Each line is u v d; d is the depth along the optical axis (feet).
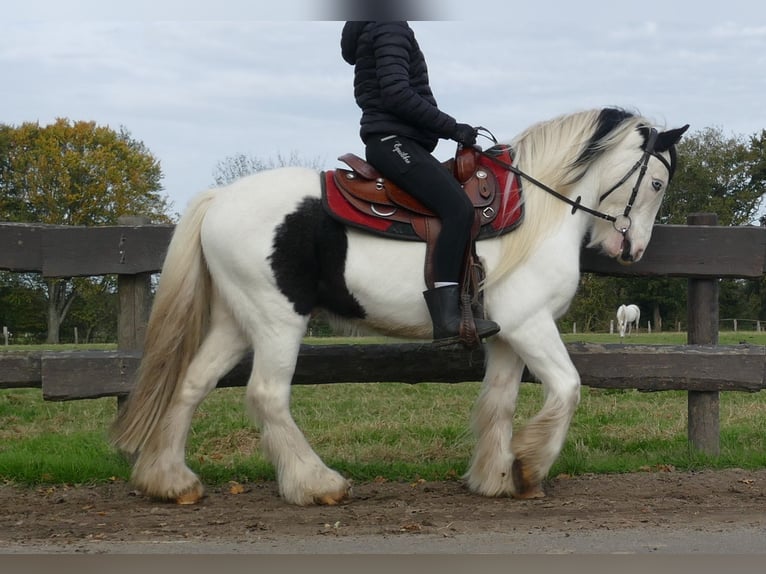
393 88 14.55
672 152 16.61
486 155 15.67
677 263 19.56
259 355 15.01
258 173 15.55
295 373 18.75
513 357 16.24
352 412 28.09
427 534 12.85
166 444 15.26
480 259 15.08
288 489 15.02
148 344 15.24
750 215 158.51
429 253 14.87
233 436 23.36
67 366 18.35
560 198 15.64
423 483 17.26
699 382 19.39
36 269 18.78
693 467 18.44
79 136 142.41
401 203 14.99
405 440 22.70
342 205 14.89
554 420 15.19
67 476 17.28
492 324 14.75
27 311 141.08
